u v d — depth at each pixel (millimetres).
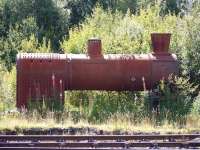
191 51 36500
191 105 32719
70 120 29344
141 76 34250
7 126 27078
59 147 22531
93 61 34281
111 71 34219
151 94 33719
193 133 26891
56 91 33562
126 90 34969
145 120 29344
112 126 27750
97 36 50781
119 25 53031
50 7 91500
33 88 33531
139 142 23234
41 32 85312
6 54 72812
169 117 30906
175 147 23172
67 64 34000
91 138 24469
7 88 38531
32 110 31359
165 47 34969
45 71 33750
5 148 21641
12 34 77938
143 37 44750
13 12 89375
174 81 33906
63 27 92125
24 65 33719
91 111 32188
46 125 27656
